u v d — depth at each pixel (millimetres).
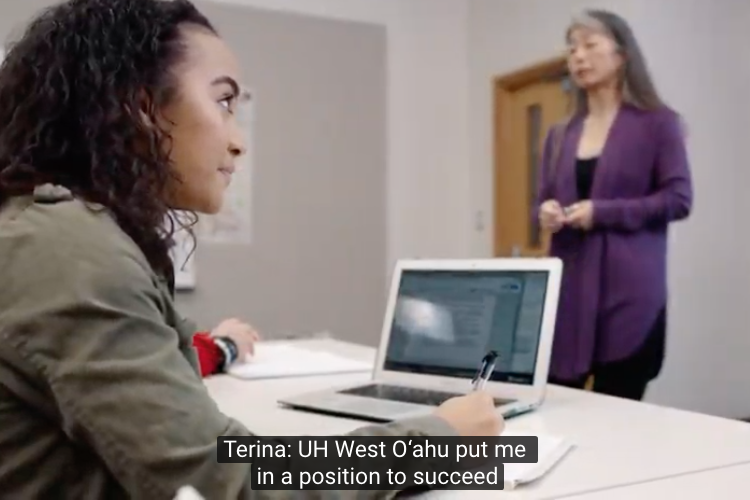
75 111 739
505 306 1369
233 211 3898
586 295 2340
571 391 1482
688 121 3488
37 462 660
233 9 3910
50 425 664
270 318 4008
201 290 3824
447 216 4488
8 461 657
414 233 4406
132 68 746
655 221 2305
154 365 637
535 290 1343
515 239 4203
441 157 4469
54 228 667
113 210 718
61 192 708
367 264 4266
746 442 1044
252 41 3955
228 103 815
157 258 741
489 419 866
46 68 746
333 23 4164
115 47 748
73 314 629
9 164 733
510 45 4156
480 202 4430
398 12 4344
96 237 667
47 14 799
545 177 2590
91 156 727
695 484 856
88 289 637
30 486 660
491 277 1405
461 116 4512
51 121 739
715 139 3590
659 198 2287
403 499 796
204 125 780
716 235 3594
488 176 4352
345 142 4203
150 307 668
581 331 2344
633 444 1030
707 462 941
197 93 777
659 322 2348
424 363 1427
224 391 1478
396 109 4352
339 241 4188
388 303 1520
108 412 620
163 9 790
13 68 765
